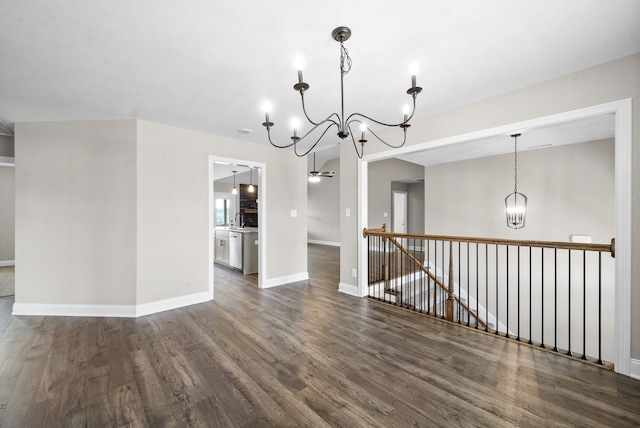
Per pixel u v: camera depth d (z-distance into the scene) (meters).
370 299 3.89
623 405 1.75
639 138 2.00
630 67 2.03
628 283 2.04
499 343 2.59
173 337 2.72
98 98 2.72
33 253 3.29
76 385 1.97
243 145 4.24
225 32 1.76
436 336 2.74
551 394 1.87
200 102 2.83
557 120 2.34
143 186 3.34
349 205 4.14
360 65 2.15
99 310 3.28
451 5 1.53
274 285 4.59
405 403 1.79
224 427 1.60
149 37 1.81
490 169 5.33
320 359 2.31
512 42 1.87
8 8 1.53
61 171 3.29
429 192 6.20
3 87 2.48
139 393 1.89
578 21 1.67
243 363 2.25
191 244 3.70
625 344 2.06
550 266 4.66
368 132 3.83
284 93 2.63
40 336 2.74
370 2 1.51
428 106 2.93
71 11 1.56
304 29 1.73
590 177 4.29
